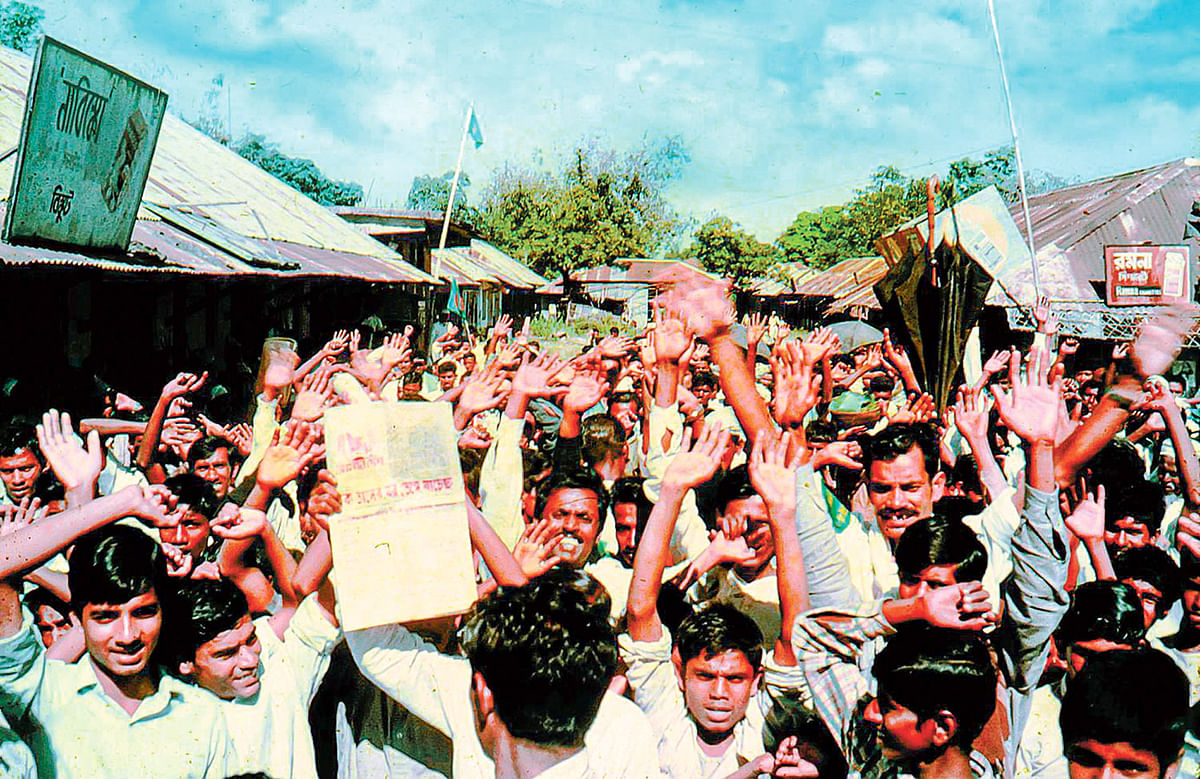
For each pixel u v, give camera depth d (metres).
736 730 2.55
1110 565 3.12
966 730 2.02
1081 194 25.06
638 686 2.64
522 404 3.48
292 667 2.63
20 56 13.06
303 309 18.38
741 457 4.44
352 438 2.41
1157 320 2.56
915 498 3.34
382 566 2.36
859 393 5.83
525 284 35.34
